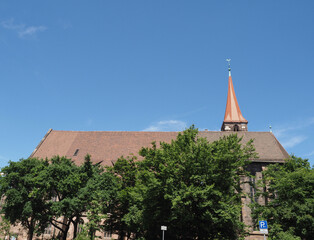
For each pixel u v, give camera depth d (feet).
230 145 104.53
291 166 118.62
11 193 112.37
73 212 118.01
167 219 94.17
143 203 96.78
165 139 189.67
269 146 176.76
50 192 120.88
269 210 105.50
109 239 148.56
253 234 139.95
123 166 126.21
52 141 193.36
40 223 118.52
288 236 93.09
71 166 128.26
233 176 100.32
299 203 99.86
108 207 120.88
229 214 88.12
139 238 105.91
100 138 194.49
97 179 121.80
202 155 92.07
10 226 154.51
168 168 91.86
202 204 87.10
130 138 192.75
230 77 243.60
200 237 98.99
